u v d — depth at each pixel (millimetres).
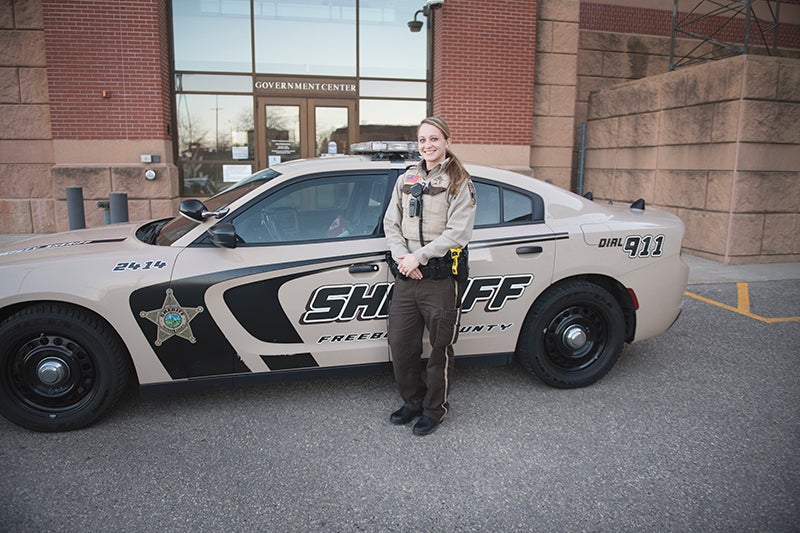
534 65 11250
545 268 3900
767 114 8422
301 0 10609
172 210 10023
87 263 3395
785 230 8883
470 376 4395
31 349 3361
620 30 12766
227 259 3510
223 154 10672
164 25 9977
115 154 9734
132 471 3090
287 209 3727
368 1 10852
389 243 3381
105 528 2639
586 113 12727
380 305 3707
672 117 9688
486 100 10977
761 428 3633
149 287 3371
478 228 3869
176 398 3971
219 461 3197
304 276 3570
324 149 11062
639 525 2697
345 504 2836
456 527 2678
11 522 2664
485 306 3846
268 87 10672
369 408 3850
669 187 9844
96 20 9383
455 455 3287
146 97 9664
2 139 9969
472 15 10695
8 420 3457
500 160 11203
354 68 10977
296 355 3648
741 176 8508
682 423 3686
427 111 11352
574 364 4133
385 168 3883
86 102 9562
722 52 13523
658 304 4219
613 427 3623
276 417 3713
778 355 4906
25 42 9734
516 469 3152
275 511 2775
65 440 3398
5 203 10133
